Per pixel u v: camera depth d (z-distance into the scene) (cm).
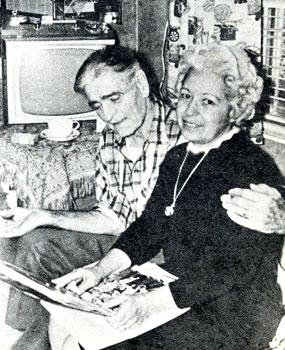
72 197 211
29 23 225
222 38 217
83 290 163
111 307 156
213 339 163
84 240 200
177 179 185
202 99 190
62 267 195
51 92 224
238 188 179
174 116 214
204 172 183
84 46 224
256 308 172
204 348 160
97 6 238
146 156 213
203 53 194
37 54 220
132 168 214
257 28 207
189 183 183
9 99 221
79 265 197
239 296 171
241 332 167
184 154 188
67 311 152
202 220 177
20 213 200
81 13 238
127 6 240
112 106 213
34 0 233
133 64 215
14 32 217
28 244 193
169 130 213
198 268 173
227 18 214
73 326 148
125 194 214
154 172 213
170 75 235
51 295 156
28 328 180
